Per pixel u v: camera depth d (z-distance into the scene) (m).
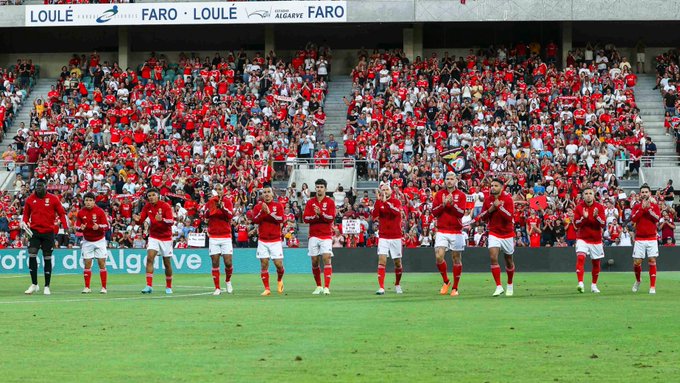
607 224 44.38
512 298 23.42
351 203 48.28
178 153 53.78
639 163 51.16
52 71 66.31
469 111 55.38
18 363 12.50
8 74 62.91
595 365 12.23
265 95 58.50
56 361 12.66
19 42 66.81
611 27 63.03
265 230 25.95
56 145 55.72
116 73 61.47
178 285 32.25
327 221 25.77
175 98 58.38
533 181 49.62
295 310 19.75
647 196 25.98
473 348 13.73
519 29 63.34
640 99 58.66
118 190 51.34
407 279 35.47
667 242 44.28
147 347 13.98
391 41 64.50
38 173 53.06
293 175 51.12
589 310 19.53
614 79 57.59
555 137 52.94
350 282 33.56
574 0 59.03
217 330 16.02
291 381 11.14
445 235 25.17
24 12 61.91
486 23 63.41
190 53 66.00
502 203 24.06
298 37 65.06
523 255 41.91
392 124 53.97
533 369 11.95
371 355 13.09
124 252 43.09
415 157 51.50
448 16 59.69
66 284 33.28
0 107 59.19
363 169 52.22
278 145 52.94
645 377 11.37
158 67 61.31
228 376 11.48
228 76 60.22
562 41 61.62
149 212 26.80
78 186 51.91
